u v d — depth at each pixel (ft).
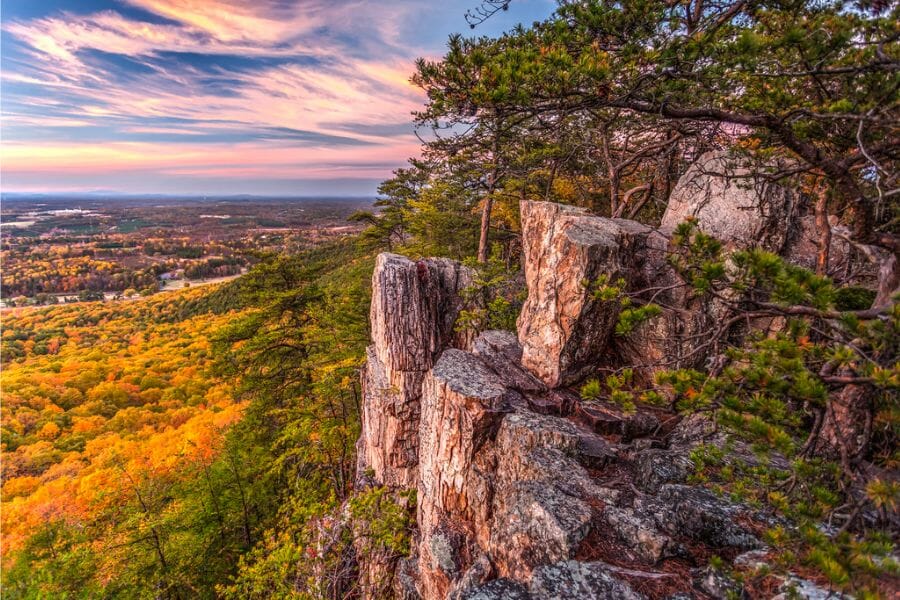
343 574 40.06
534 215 36.76
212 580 54.49
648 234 33.99
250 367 69.00
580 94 16.57
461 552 29.45
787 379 11.80
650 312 14.28
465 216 83.30
